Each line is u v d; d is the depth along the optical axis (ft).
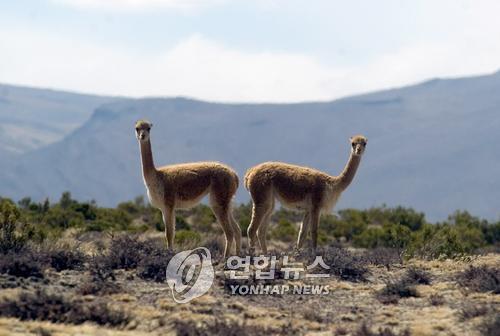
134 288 85.40
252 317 78.23
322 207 106.22
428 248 113.80
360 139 107.34
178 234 130.72
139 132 99.86
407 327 76.28
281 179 105.60
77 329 70.44
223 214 101.71
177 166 102.17
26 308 73.87
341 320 79.10
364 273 96.84
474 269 93.45
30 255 90.68
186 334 70.18
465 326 76.43
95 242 119.96
